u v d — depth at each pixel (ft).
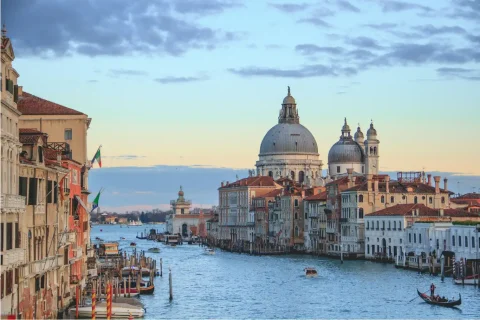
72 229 265.95
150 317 291.79
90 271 334.44
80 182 304.30
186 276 473.26
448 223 482.69
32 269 199.72
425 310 309.22
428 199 622.13
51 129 312.91
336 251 650.43
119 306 276.41
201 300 347.56
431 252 475.72
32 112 311.88
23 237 190.60
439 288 374.43
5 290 171.63
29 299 195.83
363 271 484.33
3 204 167.84
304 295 365.40
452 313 299.99
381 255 566.77
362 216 612.29
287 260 623.77
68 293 260.01
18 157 186.09
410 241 523.70
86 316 257.14
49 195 221.66
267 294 371.56
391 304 327.26
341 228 643.45
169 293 359.87
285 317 297.53
